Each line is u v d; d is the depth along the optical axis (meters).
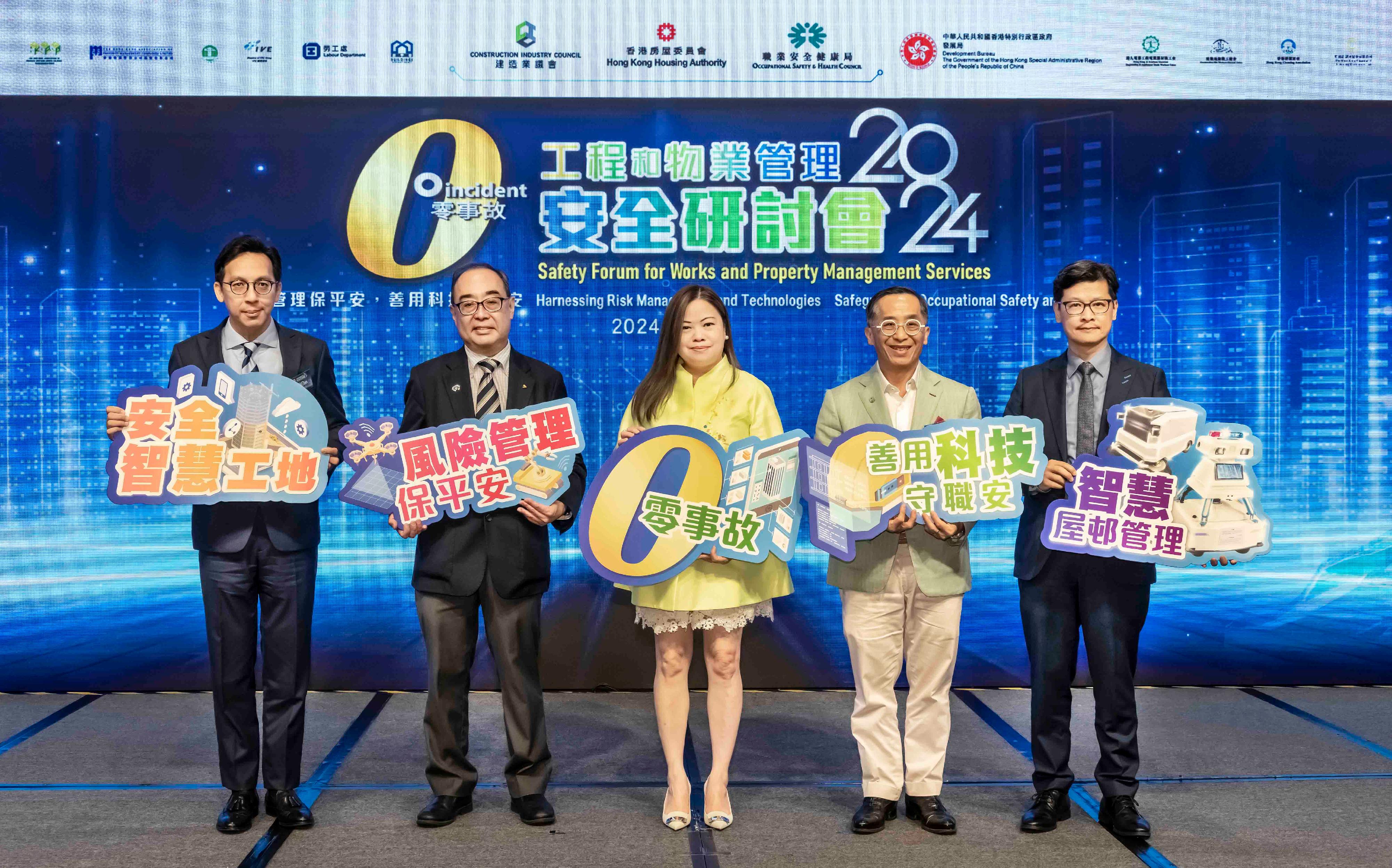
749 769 2.92
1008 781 2.80
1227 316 3.71
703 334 2.48
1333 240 3.69
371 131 3.63
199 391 2.44
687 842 2.38
